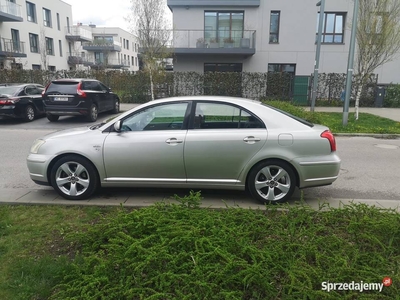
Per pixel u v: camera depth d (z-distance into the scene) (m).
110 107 15.43
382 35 12.83
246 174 4.60
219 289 2.59
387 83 22.23
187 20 22.27
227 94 20.86
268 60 22.59
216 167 4.58
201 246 3.06
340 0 21.56
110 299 2.49
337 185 5.82
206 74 20.70
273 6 21.88
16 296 2.61
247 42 21.59
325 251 3.09
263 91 20.86
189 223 3.57
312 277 2.71
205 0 21.72
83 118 14.53
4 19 29.14
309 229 3.49
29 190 5.21
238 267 2.82
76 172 4.72
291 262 2.91
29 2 33.81
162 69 19.02
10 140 9.85
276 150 4.50
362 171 6.80
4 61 30.08
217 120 4.64
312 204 4.79
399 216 3.70
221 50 21.34
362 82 13.84
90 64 48.88
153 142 4.58
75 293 2.56
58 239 3.50
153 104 4.77
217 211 4.20
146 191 5.20
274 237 3.42
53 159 4.73
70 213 4.22
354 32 11.63
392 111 18.23
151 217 3.58
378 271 2.80
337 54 22.23
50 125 12.84
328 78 20.58
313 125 4.84
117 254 2.94
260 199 4.64
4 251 3.26
